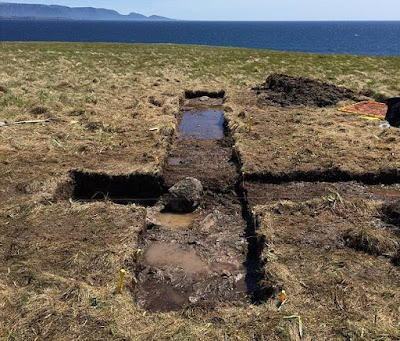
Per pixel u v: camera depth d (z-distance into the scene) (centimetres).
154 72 2281
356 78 2169
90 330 475
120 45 3775
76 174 935
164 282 640
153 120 1347
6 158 977
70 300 518
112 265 604
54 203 803
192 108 1692
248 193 892
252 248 723
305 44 10038
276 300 532
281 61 2789
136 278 634
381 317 494
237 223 818
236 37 13288
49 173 914
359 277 575
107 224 718
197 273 663
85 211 757
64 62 2519
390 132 1221
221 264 688
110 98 1620
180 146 1227
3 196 809
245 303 589
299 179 958
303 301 524
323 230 695
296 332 473
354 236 657
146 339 468
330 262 606
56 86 1792
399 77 2202
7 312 492
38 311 495
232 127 1300
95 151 1056
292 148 1098
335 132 1232
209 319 507
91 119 1311
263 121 1352
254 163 993
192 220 838
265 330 476
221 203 898
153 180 931
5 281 557
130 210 773
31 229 686
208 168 1048
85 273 584
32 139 1112
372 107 1529
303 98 1639
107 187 931
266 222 722
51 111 1360
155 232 779
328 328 478
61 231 686
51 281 552
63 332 470
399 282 566
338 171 966
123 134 1198
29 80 1912
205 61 2739
